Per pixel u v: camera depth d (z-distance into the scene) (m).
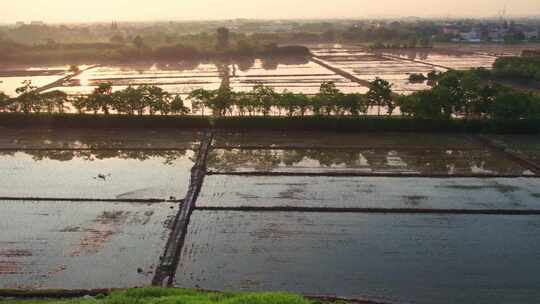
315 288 31.66
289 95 70.25
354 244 37.62
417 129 69.19
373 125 69.19
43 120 71.12
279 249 36.75
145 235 38.75
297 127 69.75
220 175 52.44
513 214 42.97
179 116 70.81
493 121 68.19
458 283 32.38
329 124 69.50
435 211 43.47
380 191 48.19
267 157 58.66
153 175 52.41
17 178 51.38
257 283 32.22
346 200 45.91
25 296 30.02
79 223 40.91
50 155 59.41
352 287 31.83
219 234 39.09
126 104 71.50
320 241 38.03
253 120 69.88
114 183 50.06
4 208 43.88
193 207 43.94
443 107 69.38
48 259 35.09
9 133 68.56
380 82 71.62
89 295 30.22
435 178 51.81
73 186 49.16
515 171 53.81
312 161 57.19
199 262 34.81
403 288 31.75
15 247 36.81
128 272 33.47
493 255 36.03
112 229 39.81
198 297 25.53
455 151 60.81
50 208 43.94
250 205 44.59
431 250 36.75
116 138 66.12
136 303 25.52
